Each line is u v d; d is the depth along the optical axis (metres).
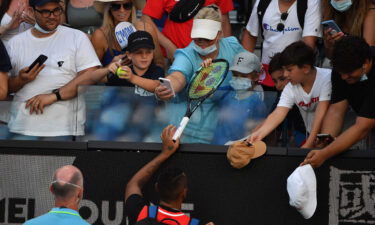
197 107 21.91
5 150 21.69
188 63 23.83
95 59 24.56
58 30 24.77
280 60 22.17
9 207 21.83
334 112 21.97
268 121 22.09
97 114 22.41
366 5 24.34
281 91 23.58
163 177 18.19
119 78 23.41
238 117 22.36
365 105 20.61
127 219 21.66
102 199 21.64
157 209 18.05
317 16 25.78
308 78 22.14
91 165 21.64
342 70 20.42
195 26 23.73
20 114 22.55
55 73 24.22
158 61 25.84
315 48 25.92
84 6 27.61
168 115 22.28
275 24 26.41
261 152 21.17
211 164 21.44
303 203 20.41
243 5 33.59
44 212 21.78
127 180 21.62
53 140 22.11
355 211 21.14
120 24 25.23
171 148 21.03
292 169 21.28
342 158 21.03
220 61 22.44
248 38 27.84
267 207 21.39
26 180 21.75
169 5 27.03
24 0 26.86
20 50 24.62
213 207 21.48
